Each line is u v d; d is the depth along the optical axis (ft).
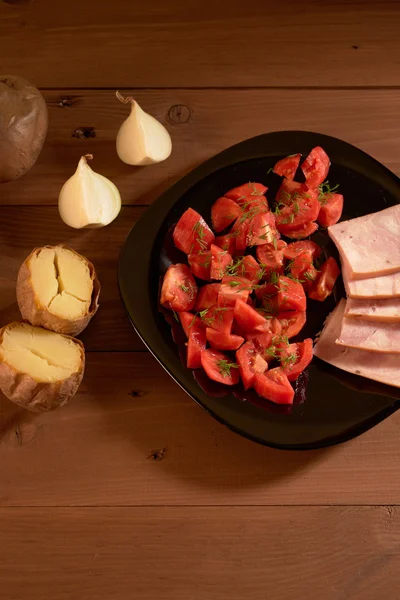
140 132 2.52
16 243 2.61
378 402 2.42
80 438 2.51
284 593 2.46
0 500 2.48
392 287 2.41
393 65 2.76
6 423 2.51
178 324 2.45
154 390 2.54
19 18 2.76
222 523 2.48
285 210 2.51
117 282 2.50
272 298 2.47
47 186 2.65
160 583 2.46
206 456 2.51
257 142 2.59
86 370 2.54
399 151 2.70
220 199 2.53
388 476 2.50
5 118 2.40
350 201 2.57
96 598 2.45
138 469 2.50
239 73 2.74
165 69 2.74
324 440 2.38
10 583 2.45
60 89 2.71
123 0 2.78
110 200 2.52
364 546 2.48
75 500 2.48
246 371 2.37
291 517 2.48
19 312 2.57
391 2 2.78
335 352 2.44
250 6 2.78
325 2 2.78
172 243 2.51
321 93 2.73
